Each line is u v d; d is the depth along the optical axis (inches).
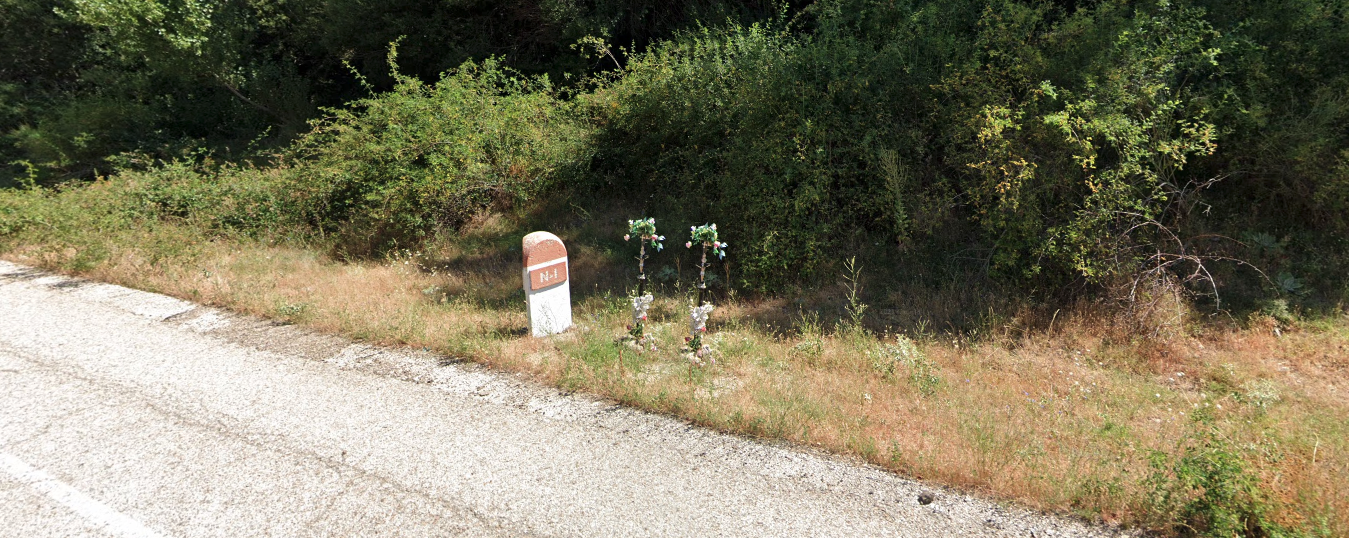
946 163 304.2
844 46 331.9
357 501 152.2
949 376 221.6
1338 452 174.4
